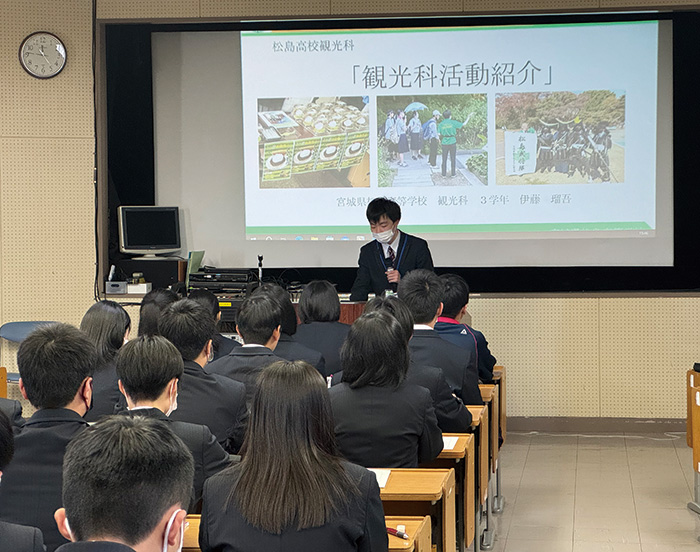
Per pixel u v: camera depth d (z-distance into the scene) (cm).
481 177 655
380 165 661
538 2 617
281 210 670
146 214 646
